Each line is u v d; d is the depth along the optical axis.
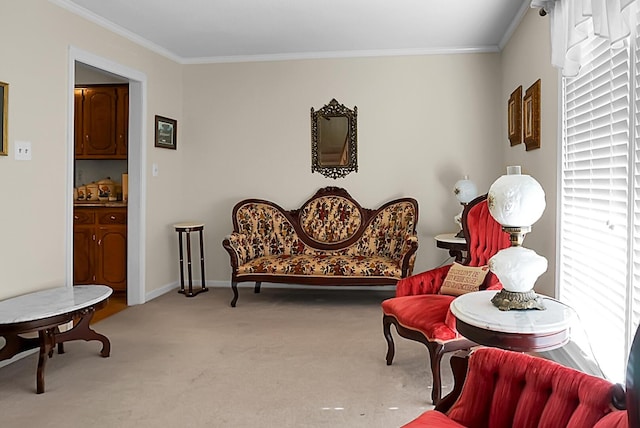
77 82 5.13
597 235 2.46
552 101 3.10
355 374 2.91
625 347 2.10
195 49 5.01
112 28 4.15
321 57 5.17
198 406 2.50
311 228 5.06
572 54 2.48
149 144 4.79
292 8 3.79
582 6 2.19
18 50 3.17
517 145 4.18
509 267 1.96
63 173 3.57
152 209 4.87
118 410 2.46
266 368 3.01
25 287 3.25
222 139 5.38
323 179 5.24
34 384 2.79
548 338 1.78
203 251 5.38
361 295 5.07
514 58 4.25
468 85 5.00
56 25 3.51
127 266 4.67
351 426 2.28
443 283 3.07
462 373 1.60
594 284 2.52
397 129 5.11
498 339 1.80
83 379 2.86
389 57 5.09
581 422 1.23
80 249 4.92
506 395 1.44
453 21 4.14
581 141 2.65
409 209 4.78
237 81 5.32
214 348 3.39
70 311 2.82
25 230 3.24
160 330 3.82
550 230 3.17
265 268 4.50
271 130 5.29
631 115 2.04
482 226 3.06
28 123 3.25
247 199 5.30
